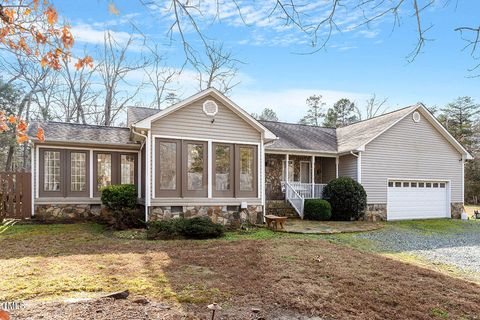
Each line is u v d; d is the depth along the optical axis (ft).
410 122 56.90
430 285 18.54
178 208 38.14
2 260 21.65
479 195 98.02
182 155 38.58
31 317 11.76
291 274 19.17
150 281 17.38
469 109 114.62
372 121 63.05
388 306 15.28
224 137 40.86
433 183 58.65
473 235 42.47
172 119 38.37
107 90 73.92
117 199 36.76
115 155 46.16
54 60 9.05
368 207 52.80
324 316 13.82
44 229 35.81
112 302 13.84
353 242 33.58
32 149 41.81
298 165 60.64
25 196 41.47
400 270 21.39
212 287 16.63
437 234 42.45
